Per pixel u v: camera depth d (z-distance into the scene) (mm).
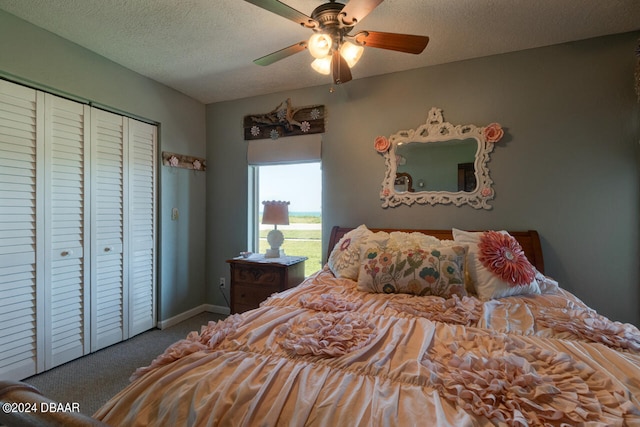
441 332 1092
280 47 2135
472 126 2293
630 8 1708
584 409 669
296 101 2871
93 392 1787
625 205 1967
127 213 2486
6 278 1772
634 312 1951
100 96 2248
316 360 895
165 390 817
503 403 697
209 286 3262
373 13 1757
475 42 2078
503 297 1554
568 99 2080
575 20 1827
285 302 1452
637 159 1940
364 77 2625
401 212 2514
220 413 711
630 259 1959
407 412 670
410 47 1578
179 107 2939
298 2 1673
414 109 2469
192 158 3084
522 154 2188
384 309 1375
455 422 636
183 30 1931
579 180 2061
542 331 1127
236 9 1721
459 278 1603
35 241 1899
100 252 2283
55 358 2018
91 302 2227
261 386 781
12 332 1800
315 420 672
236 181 3145
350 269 1977
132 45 2113
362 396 729
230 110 3160
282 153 2910
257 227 3229
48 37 1940
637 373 802
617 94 1979
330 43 1450
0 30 1723
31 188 1881
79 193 2145
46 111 1954
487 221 2275
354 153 2668
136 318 2578
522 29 1923
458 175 2348
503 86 2230
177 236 2938
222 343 1019
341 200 2715
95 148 2242
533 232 2133
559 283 2102
